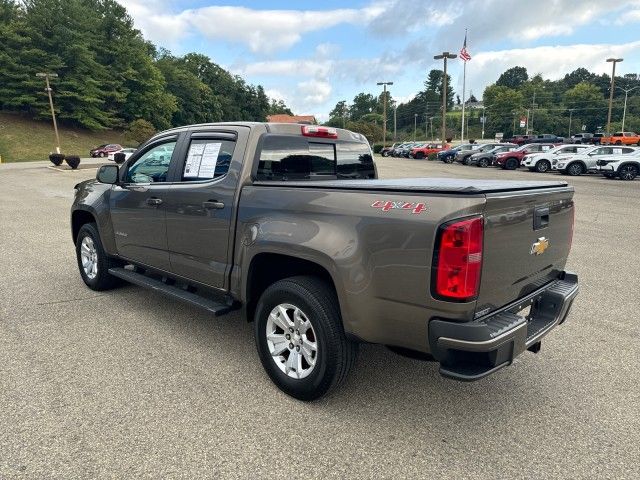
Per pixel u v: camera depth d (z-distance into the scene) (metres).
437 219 2.38
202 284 3.83
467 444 2.65
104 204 4.87
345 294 2.72
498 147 35.53
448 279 2.35
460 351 2.46
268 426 2.80
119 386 3.25
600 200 14.79
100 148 51.78
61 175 28.41
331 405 3.05
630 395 3.21
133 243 4.57
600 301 5.22
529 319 3.04
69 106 66.44
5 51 62.94
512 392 3.24
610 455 2.56
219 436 2.70
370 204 2.66
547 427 2.83
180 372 3.47
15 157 52.84
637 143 49.53
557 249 3.22
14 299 5.10
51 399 3.06
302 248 2.89
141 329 4.29
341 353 2.88
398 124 162.25
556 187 3.13
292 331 3.11
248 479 2.35
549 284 3.23
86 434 2.69
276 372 3.20
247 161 3.46
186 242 3.89
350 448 2.61
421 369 3.58
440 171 30.06
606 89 142.88
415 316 2.52
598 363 3.69
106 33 75.56
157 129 82.00
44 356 3.71
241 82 120.88
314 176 4.04
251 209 3.32
